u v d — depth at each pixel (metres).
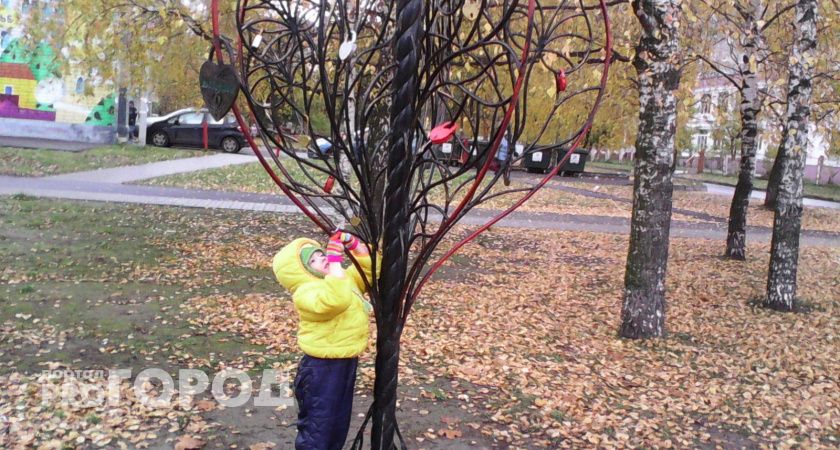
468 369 6.26
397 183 2.88
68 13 9.23
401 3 2.74
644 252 7.60
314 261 3.50
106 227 11.76
